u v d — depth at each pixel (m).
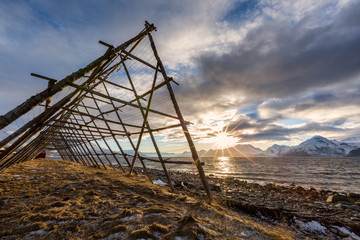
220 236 2.76
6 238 2.43
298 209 10.33
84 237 2.50
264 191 18.11
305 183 29.78
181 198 4.98
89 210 3.73
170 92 6.75
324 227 5.00
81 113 9.10
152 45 7.41
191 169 60.31
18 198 4.52
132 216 3.35
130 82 9.46
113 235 2.52
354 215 9.03
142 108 7.39
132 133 11.00
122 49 6.59
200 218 3.54
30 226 2.77
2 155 5.98
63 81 4.41
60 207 3.87
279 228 4.91
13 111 3.34
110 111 12.20
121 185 7.20
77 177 8.62
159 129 7.73
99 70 6.68
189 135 6.26
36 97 3.78
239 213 5.98
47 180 7.45
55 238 2.44
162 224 3.05
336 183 30.27
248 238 2.91
